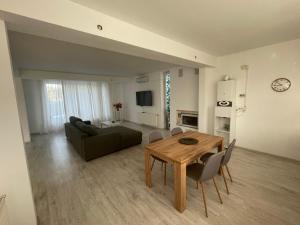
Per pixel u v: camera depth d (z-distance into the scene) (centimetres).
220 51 351
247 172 264
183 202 182
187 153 195
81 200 208
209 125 428
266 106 331
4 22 136
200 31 239
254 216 172
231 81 353
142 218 175
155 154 208
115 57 375
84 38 189
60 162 330
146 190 226
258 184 231
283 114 311
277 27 230
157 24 213
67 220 175
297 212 176
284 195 205
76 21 163
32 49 303
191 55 319
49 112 623
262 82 331
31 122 600
